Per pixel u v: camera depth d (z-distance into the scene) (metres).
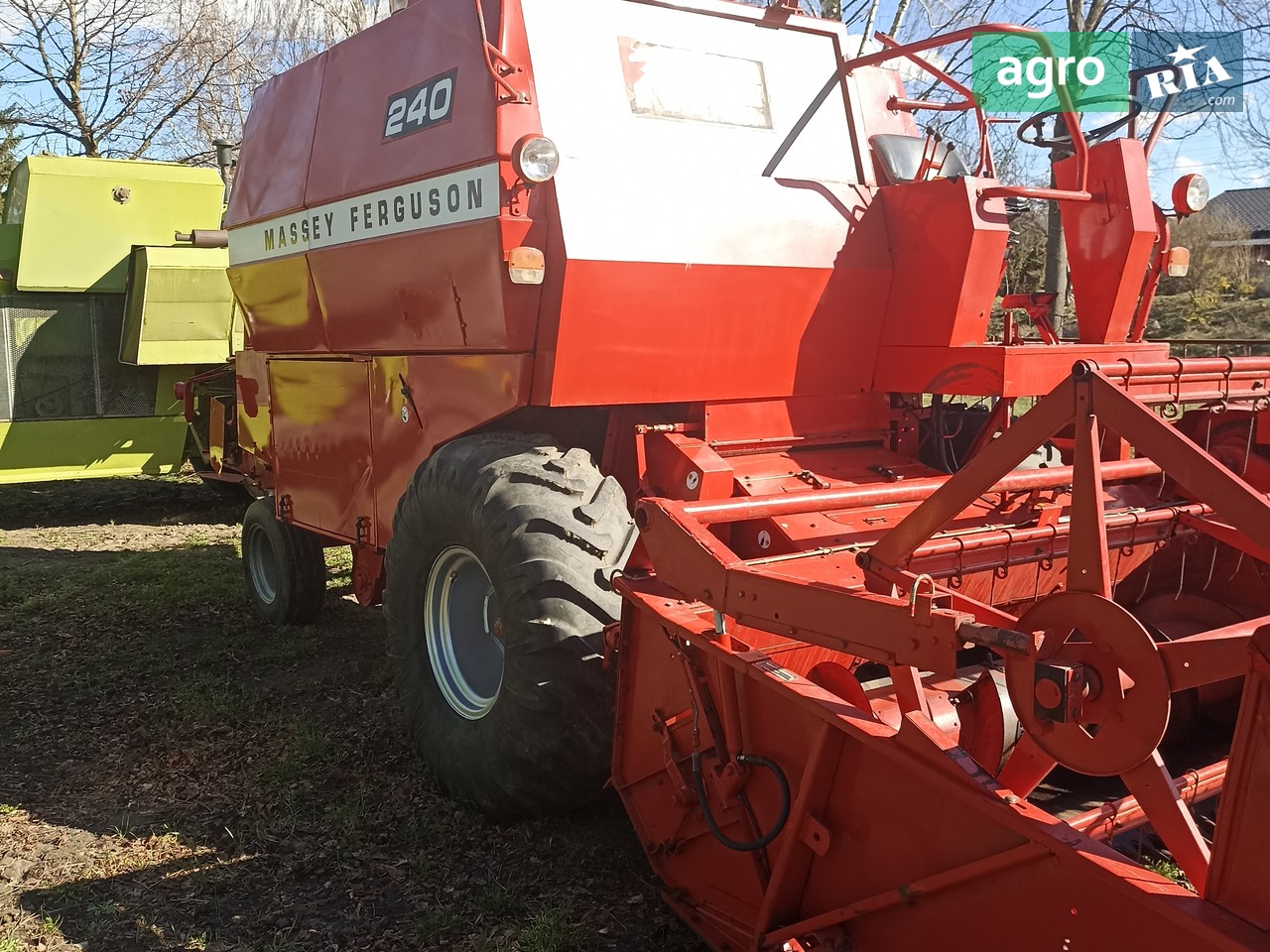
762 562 2.94
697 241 3.59
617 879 3.16
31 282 9.17
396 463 4.29
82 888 3.21
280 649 5.53
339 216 4.39
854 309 4.04
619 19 3.72
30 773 4.09
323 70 4.64
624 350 3.52
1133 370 2.69
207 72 19.42
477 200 3.48
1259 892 1.64
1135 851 2.93
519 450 3.52
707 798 2.63
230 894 3.17
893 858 2.18
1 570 7.75
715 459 3.59
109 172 9.55
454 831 3.49
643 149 3.66
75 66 18.62
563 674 3.16
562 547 3.24
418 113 3.83
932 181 3.92
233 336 9.52
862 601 2.20
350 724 4.49
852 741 2.24
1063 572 3.58
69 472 9.59
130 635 5.92
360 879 3.22
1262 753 1.63
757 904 2.53
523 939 2.83
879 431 4.25
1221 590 3.47
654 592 2.90
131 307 9.29
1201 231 18.28
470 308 3.62
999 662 3.29
